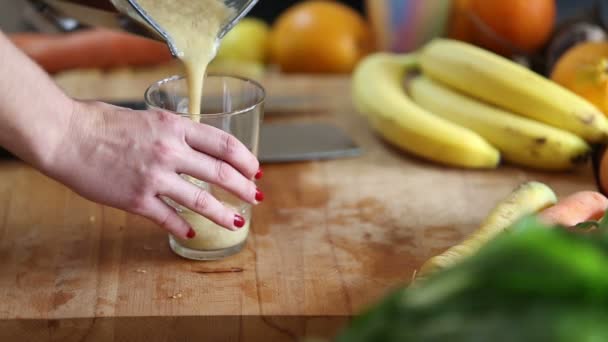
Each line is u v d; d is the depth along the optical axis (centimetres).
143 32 88
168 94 86
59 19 116
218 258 86
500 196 95
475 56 101
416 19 116
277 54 123
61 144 78
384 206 94
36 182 97
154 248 88
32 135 77
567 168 98
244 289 83
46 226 91
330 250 88
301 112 111
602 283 55
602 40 108
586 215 84
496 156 98
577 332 53
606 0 122
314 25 120
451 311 57
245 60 125
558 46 109
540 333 54
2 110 76
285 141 104
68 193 95
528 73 99
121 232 90
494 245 59
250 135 85
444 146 98
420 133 99
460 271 59
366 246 88
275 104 110
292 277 84
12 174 98
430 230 90
